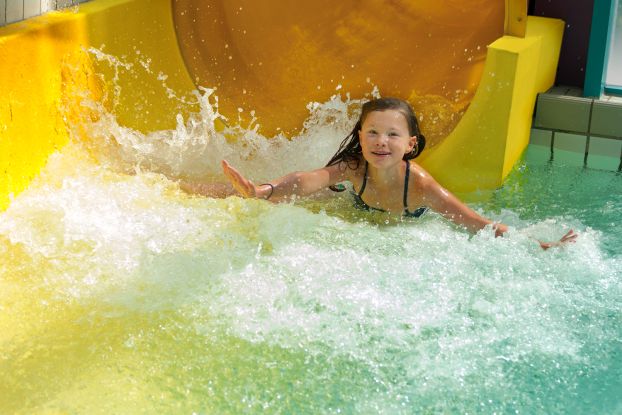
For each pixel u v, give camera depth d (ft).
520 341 8.49
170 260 9.87
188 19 14.87
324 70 15.11
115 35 13.23
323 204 11.84
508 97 12.09
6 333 8.41
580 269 9.97
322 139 13.91
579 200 12.33
